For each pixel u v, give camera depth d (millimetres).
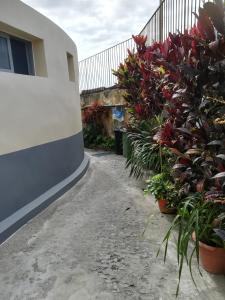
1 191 2631
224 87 1876
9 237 2553
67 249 2311
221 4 1733
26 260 2166
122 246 2318
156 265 2029
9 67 3201
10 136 2760
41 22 3463
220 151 1797
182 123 2330
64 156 4051
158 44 3250
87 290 1797
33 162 3178
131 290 1776
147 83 3781
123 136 6148
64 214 3076
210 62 1915
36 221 2906
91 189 3961
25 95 3012
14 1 2934
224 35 1773
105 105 7492
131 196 3562
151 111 3906
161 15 4641
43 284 1876
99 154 6926
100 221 2842
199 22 1825
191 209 1980
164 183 2797
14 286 1864
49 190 3543
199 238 1762
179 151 2150
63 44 4238
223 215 1660
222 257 1805
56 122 3770
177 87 2301
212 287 1749
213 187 1793
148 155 3375
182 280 1835
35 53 3555
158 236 2457
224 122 1643
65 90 4168
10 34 3141
